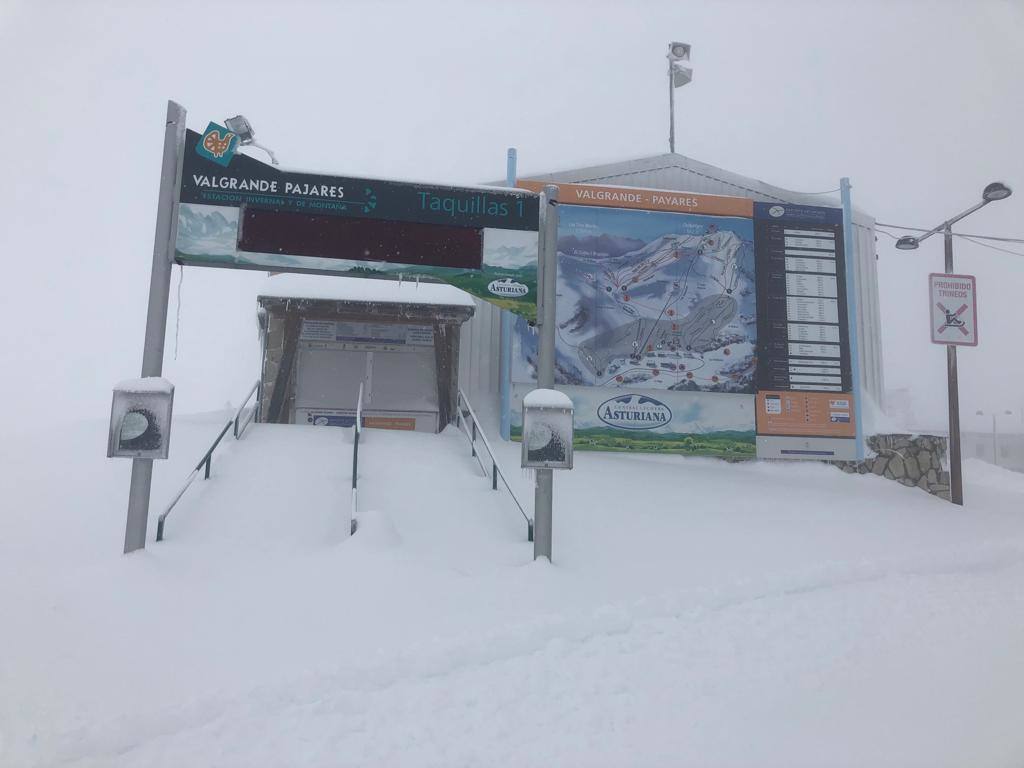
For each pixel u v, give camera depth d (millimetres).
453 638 5289
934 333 13836
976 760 3680
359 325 14453
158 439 6785
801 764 3668
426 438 11961
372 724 4082
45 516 8148
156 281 7355
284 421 13797
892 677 4961
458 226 8164
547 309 8133
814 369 13578
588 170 14602
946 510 12508
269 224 7766
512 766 3646
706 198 13695
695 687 4738
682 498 11148
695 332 13344
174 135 7637
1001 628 6090
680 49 17188
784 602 6758
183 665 4793
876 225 15914
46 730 3879
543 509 7566
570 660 5145
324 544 7727
